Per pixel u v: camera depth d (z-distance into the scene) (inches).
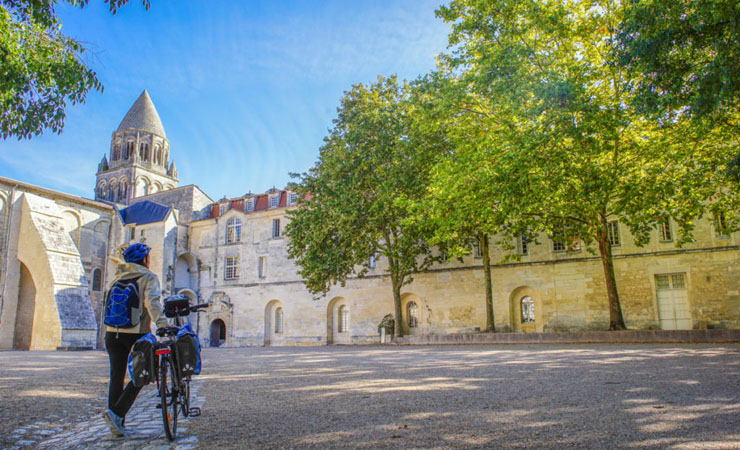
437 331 1502.2
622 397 282.8
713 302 1169.4
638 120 805.9
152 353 195.9
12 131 399.9
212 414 268.4
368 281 1651.1
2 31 372.5
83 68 417.4
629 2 563.8
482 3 796.0
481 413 248.7
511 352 727.1
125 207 2135.8
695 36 492.7
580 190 800.3
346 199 1135.0
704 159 796.0
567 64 779.4
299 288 1785.2
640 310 1250.6
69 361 728.3
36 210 1603.1
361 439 198.5
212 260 1991.9
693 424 207.0
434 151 1063.0
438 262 1390.3
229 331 1886.1
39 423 246.2
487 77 801.6
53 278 1480.1
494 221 886.4
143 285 210.8
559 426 212.2
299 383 415.8
